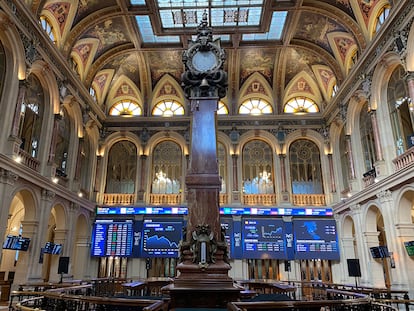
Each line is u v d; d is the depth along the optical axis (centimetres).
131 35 1700
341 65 1689
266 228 1748
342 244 1698
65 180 1515
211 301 539
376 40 1265
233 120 1972
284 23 1634
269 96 2050
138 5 1500
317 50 1758
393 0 1176
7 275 1794
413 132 1132
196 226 604
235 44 1753
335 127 1848
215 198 617
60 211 1483
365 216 1445
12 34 1077
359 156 1545
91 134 1873
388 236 1228
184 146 1934
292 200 1831
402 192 1150
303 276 1722
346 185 1738
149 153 1938
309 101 2036
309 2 1470
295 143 1952
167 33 1644
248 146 1955
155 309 409
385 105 1312
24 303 559
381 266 1384
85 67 1716
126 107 2053
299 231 1742
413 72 1091
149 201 1856
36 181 1209
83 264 1695
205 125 666
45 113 1348
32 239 1206
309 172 1903
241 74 2023
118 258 1770
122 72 1977
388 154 1272
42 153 1303
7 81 1095
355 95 1511
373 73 1335
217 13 1566
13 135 1084
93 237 1756
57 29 1416
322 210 1781
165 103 2058
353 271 1187
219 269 568
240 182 1859
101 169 1900
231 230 1755
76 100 1571
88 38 1631
